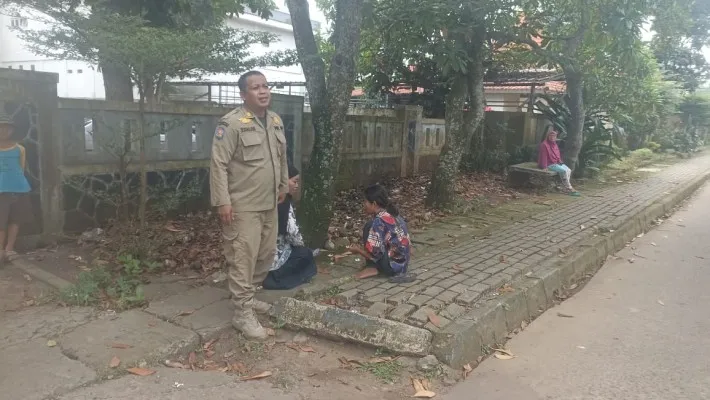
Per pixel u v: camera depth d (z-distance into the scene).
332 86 5.55
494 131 12.73
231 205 3.69
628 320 4.66
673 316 4.75
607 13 8.08
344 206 8.12
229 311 4.15
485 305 4.28
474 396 3.31
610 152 13.09
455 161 8.31
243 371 3.43
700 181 13.67
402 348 3.64
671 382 3.54
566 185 10.65
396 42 8.16
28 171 5.28
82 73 16.48
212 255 5.41
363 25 7.30
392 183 9.95
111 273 4.82
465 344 3.74
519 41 8.95
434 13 6.83
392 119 10.03
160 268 5.07
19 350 3.42
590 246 6.42
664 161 18.39
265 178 3.75
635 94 12.52
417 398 3.24
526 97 16.23
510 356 3.90
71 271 4.84
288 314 4.08
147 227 5.62
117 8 6.88
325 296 4.39
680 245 7.42
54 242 5.52
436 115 12.95
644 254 6.93
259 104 3.72
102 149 5.76
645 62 11.26
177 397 3.06
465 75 8.15
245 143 3.64
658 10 9.62
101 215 5.91
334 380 3.39
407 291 4.48
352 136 9.04
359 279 4.80
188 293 4.49
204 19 8.08
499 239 6.61
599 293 5.40
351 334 3.80
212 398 3.08
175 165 6.50
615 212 8.61
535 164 11.52
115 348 3.48
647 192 11.02
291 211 4.79
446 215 8.11
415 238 6.62
